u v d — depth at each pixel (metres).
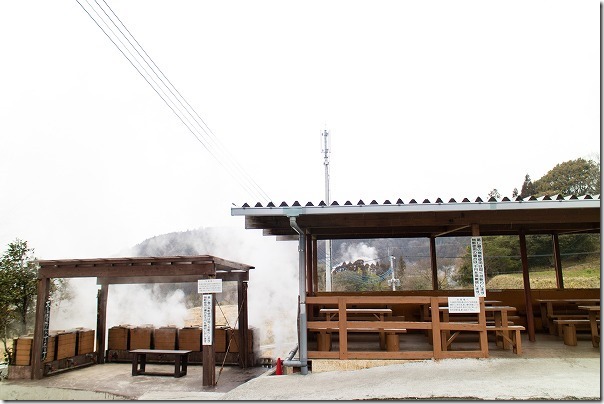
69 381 10.12
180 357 10.77
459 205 6.69
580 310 10.25
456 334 7.26
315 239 10.89
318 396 5.84
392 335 7.29
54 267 10.95
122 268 10.55
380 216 7.81
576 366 6.52
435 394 5.50
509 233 10.39
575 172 24.47
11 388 9.59
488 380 5.96
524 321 10.26
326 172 22.05
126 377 10.52
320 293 10.43
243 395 6.17
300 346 7.34
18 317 13.24
